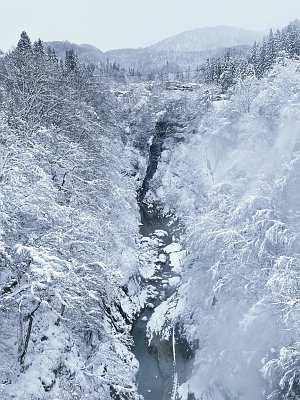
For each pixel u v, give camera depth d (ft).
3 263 55.26
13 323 57.06
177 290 98.17
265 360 56.18
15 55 131.03
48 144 85.46
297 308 50.85
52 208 56.13
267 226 65.62
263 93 131.75
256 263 66.13
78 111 114.42
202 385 66.59
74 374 58.75
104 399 60.80
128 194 142.20
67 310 63.10
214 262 77.87
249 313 58.59
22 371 52.85
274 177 77.61
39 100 103.09
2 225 51.06
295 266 57.98
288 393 50.42
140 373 74.90
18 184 53.98
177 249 126.31
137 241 127.75
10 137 63.00
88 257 61.98
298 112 97.81
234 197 81.92
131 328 87.20
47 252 48.78
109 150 142.82
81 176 95.71
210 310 76.54
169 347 80.23
